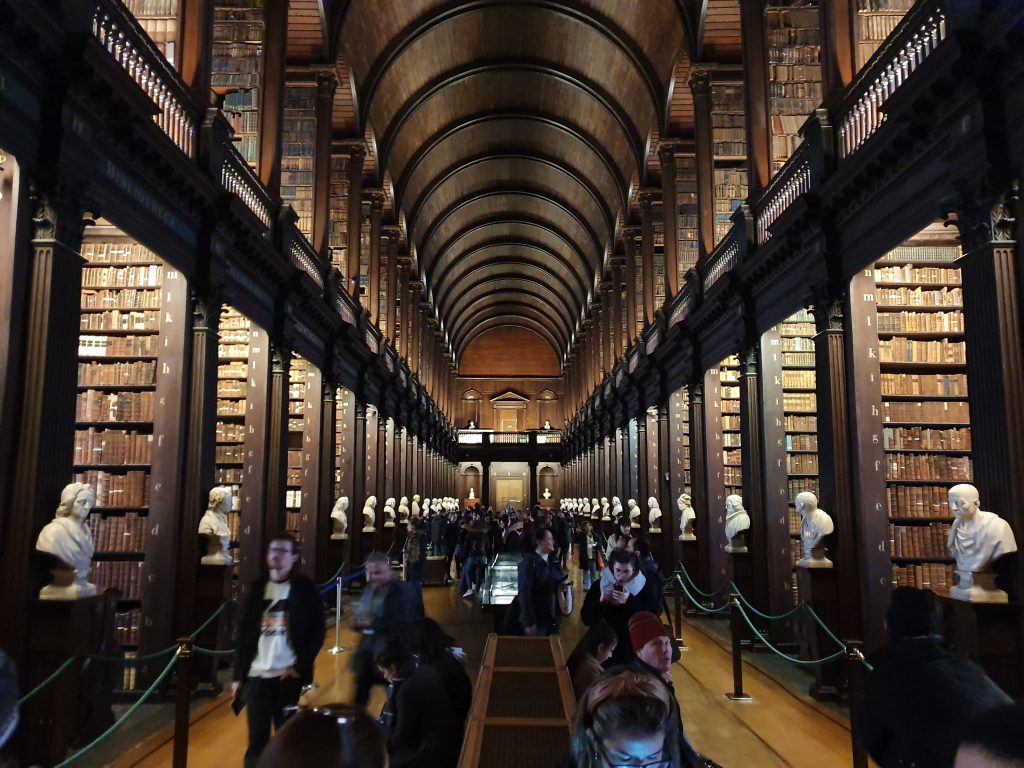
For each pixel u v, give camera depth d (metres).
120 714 6.80
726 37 14.15
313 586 4.68
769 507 10.09
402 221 25.14
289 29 14.02
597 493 28.48
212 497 7.91
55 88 5.45
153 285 8.88
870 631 7.38
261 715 4.36
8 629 5.12
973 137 5.52
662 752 1.83
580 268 37.25
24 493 5.24
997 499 5.28
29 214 5.44
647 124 19.89
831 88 8.21
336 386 14.09
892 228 6.92
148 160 6.72
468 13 18.89
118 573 7.77
